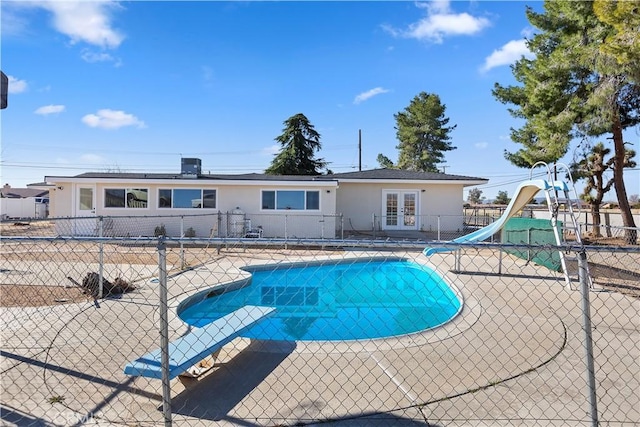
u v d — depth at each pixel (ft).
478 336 15.35
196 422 8.91
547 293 23.02
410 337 15.25
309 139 136.56
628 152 60.44
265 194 55.06
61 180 52.54
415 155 146.92
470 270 31.01
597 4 36.40
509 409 9.62
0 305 19.17
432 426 8.83
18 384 10.65
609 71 39.32
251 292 28.89
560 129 48.34
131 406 9.58
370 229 64.23
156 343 13.93
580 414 9.37
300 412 9.43
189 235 53.52
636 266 33.09
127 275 27.78
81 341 14.11
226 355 13.26
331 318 23.68
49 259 33.71
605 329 16.26
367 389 10.69
